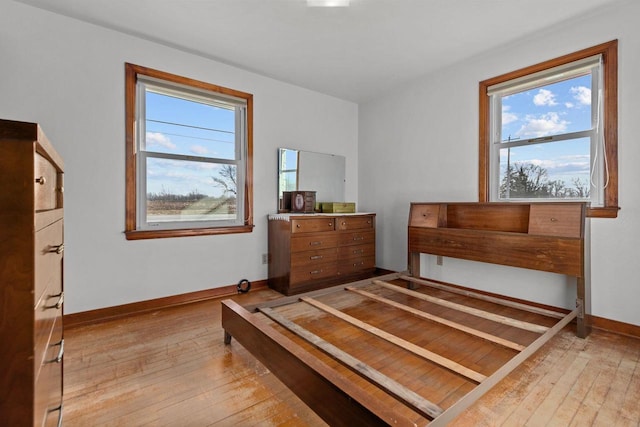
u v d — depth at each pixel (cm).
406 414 134
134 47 258
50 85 224
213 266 305
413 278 302
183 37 260
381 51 283
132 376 165
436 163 335
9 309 59
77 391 151
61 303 107
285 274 314
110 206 249
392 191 383
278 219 325
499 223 266
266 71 327
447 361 146
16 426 60
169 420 133
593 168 237
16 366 60
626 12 215
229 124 321
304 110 373
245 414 137
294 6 217
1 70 208
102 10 222
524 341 203
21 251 60
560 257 216
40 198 72
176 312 261
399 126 373
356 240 362
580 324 209
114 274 252
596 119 235
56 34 226
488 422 129
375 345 198
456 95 315
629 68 214
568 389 152
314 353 190
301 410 140
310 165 378
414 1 211
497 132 293
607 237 223
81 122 236
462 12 223
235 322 186
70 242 233
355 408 102
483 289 299
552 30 247
